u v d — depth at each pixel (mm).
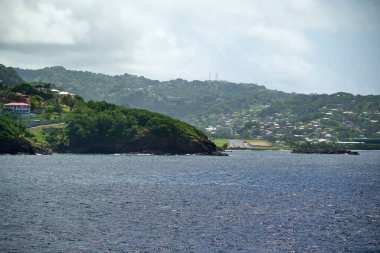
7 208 87375
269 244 63719
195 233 69188
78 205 91938
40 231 69438
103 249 60812
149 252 59812
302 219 79625
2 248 60719
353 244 64062
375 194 112938
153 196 105688
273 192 115438
